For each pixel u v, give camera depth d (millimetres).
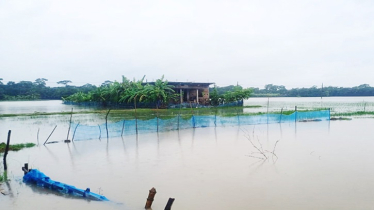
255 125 28625
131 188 10273
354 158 14000
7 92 113625
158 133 23312
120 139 20484
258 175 11453
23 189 10352
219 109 51906
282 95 159875
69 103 85875
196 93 58594
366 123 29422
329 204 8547
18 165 13734
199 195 9438
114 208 8594
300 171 11906
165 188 10172
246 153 15492
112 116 38594
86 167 13227
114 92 57812
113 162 14055
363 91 144625
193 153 15680
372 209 8172
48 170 12836
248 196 9281
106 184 10781
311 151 15719
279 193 9477
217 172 11953
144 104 52938
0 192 10008
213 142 19047
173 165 13203
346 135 21328
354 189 9750
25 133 24281
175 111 46156
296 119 32406
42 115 41500
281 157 14375
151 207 8555
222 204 8688
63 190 9961
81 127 23359
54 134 23406
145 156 15148
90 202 9086
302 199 8953
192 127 26859
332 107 56719
